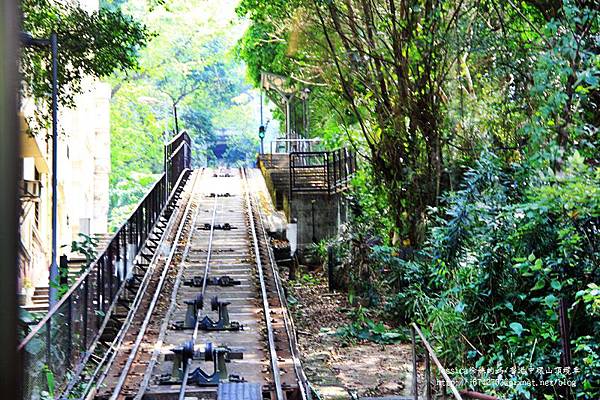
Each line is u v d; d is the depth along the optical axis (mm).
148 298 16594
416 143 17953
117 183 60969
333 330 16359
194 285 17891
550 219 10859
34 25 19734
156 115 69750
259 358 12703
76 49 20281
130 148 62219
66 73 20484
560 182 10891
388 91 18328
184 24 66375
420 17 16969
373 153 18828
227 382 11078
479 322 11844
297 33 20641
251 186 32219
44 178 29922
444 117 17250
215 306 15062
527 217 11273
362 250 18328
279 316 15484
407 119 18578
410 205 18031
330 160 28734
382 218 19094
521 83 15273
